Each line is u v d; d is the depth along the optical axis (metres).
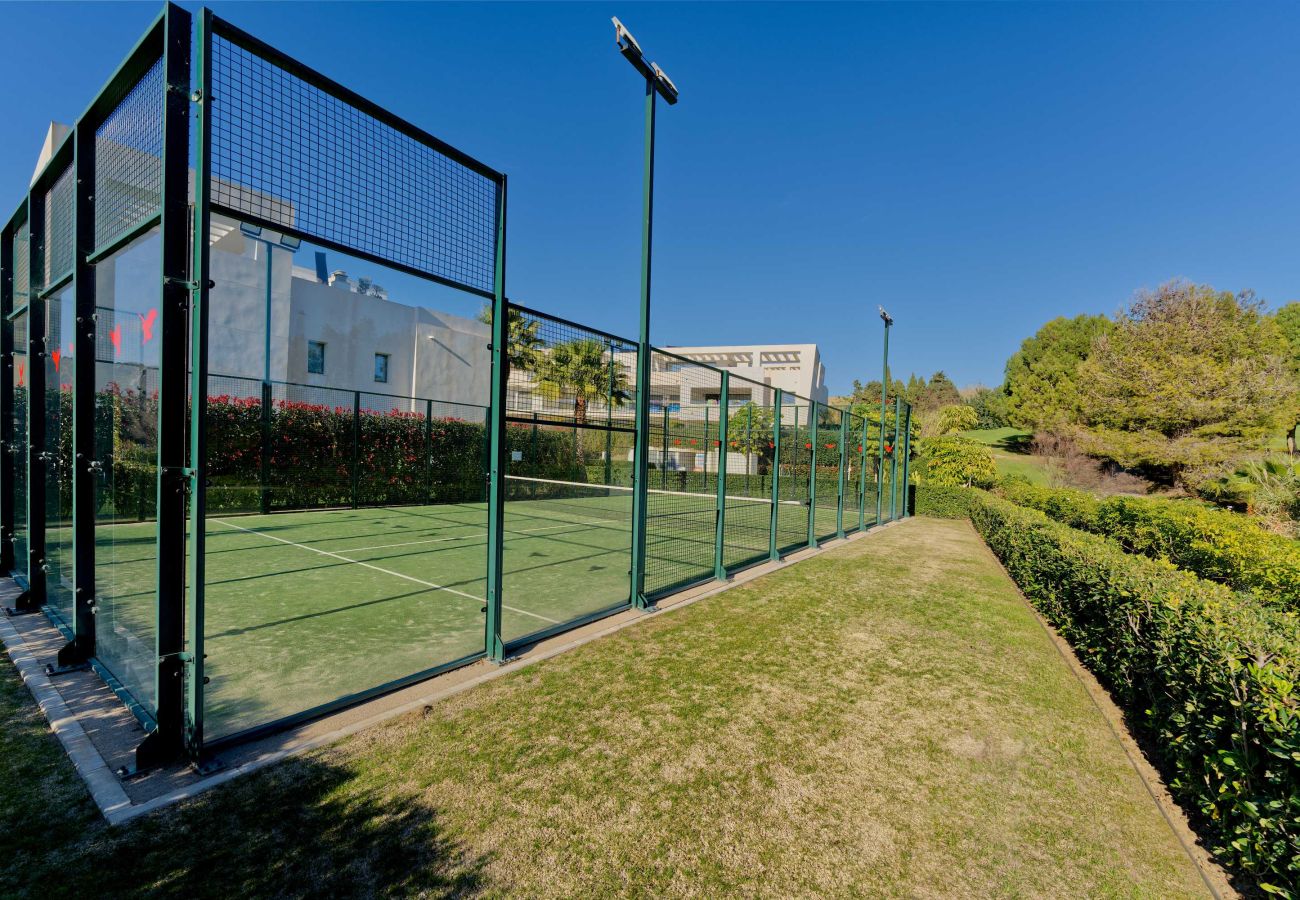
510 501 17.12
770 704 3.96
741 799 2.87
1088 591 4.96
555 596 6.50
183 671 2.98
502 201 4.54
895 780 3.11
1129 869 2.50
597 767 3.09
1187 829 2.82
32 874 2.18
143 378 3.33
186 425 2.97
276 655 4.47
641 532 6.13
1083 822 2.83
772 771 3.13
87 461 4.12
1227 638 2.84
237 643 4.73
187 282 2.84
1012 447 46.47
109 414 3.85
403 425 15.53
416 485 15.83
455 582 7.05
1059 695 4.36
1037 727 3.82
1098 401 24.38
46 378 5.12
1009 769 3.29
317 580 7.03
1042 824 2.80
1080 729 3.82
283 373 15.41
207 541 9.66
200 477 2.86
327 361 17.08
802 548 10.58
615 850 2.46
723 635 5.38
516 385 5.31
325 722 3.45
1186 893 2.37
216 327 14.03
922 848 2.58
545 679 4.23
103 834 2.42
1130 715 3.91
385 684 3.91
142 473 3.40
